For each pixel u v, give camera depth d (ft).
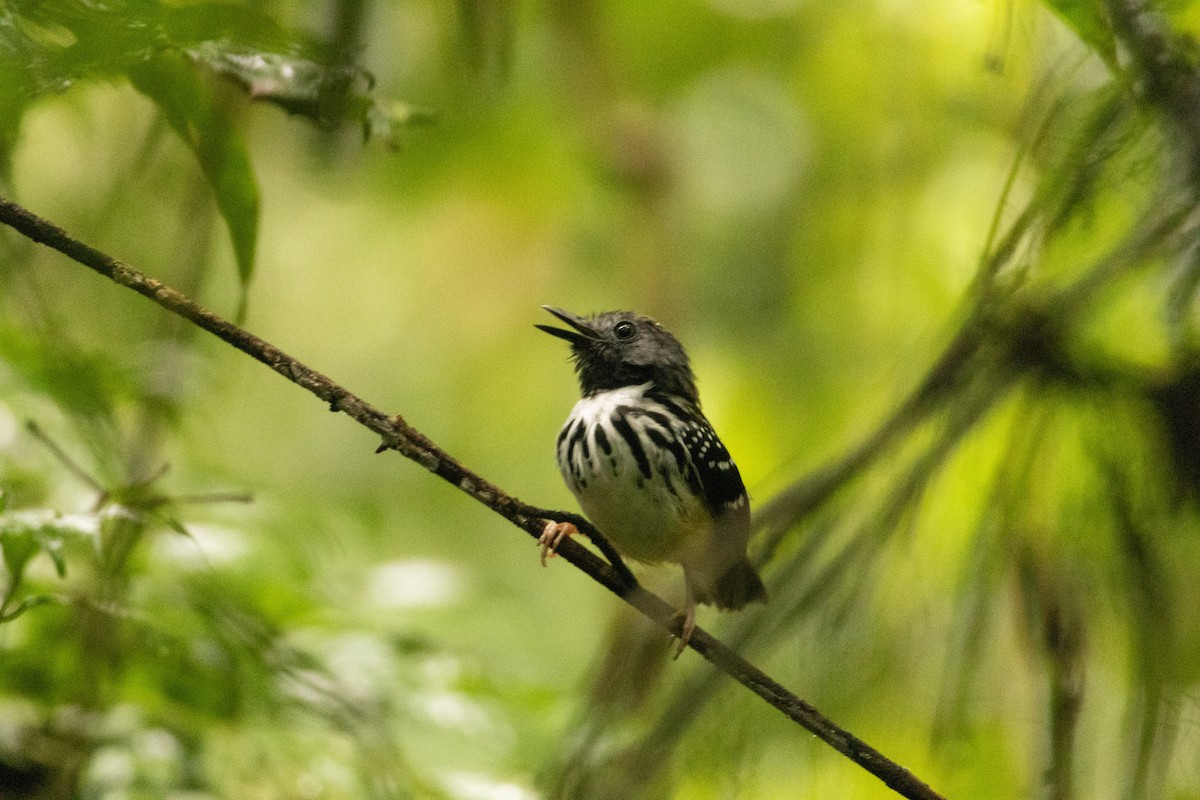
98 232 28.81
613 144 48.47
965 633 20.68
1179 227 18.85
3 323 29.68
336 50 20.25
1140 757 18.74
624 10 50.93
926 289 41.14
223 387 33.22
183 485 31.60
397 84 45.57
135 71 19.34
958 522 22.80
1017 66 22.71
